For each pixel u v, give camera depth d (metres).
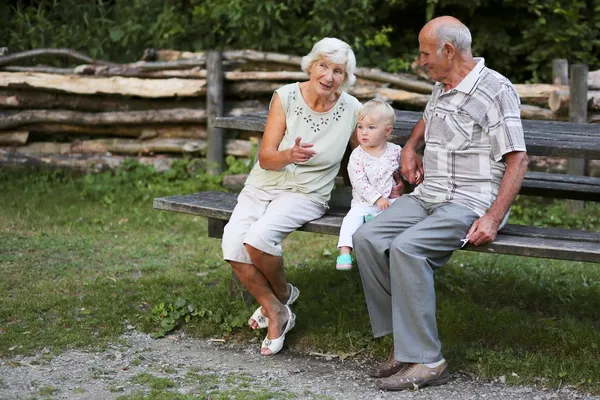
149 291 5.84
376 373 4.55
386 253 4.50
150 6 10.55
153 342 5.07
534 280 6.11
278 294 5.01
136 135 9.49
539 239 4.51
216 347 5.02
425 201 4.70
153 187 8.78
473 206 4.55
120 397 4.20
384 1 10.02
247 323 5.20
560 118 8.43
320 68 4.75
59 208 8.15
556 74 8.71
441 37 4.48
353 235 4.57
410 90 8.88
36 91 9.50
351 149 5.47
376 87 8.87
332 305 5.46
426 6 10.04
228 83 9.17
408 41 10.14
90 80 9.30
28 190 8.70
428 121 4.70
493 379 4.51
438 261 4.48
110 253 6.85
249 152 9.06
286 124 4.92
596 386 4.37
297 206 4.85
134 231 7.55
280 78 9.01
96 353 4.86
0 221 7.62
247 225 4.89
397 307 4.39
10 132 9.55
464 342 4.95
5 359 4.72
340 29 9.49
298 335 5.05
